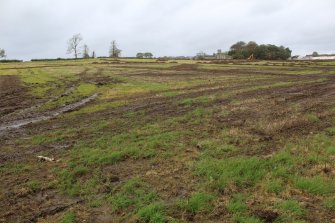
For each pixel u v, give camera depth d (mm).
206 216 7492
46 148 14008
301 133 13438
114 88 39000
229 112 18734
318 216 7242
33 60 149500
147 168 10625
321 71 59438
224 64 98250
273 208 7523
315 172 9352
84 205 8469
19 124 20156
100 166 11031
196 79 48719
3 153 13680
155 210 7734
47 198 9008
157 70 76438
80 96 32750
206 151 11750
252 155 11086
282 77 46938
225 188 8609
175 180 9430
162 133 14719
